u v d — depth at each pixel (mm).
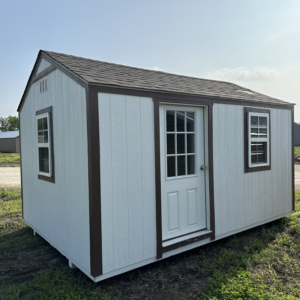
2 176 13422
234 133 4777
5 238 5086
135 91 3467
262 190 5309
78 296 3027
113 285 3312
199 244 4242
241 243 4641
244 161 4965
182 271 3656
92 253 3141
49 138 4188
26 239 4992
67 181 3719
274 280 3285
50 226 4359
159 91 3701
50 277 3545
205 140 4383
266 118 5371
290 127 5980
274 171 5566
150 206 3646
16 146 29703
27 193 5422
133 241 3475
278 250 4254
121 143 3352
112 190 3275
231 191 4723
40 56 4520
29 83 5020
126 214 3404
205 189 4438
